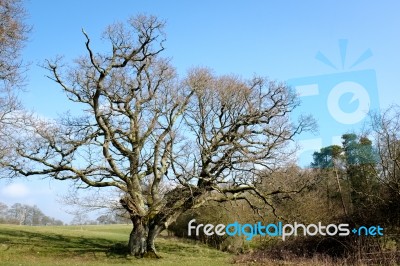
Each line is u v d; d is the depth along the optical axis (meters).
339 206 35.88
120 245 33.31
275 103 30.23
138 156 29.53
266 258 28.25
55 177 27.61
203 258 30.34
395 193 25.62
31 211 103.19
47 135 26.78
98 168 27.66
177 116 30.38
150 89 31.06
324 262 24.55
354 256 23.72
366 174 30.62
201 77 30.70
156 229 29.36
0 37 19.83
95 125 28.97
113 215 29.84
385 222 25.58
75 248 30.45
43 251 27.95
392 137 27.14
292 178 31.86
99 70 28.34
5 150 25.17
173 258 29.30
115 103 30.25
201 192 28.72
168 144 29.20
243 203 38.19
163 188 30.30
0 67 21.33
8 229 38.22
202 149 29.06
